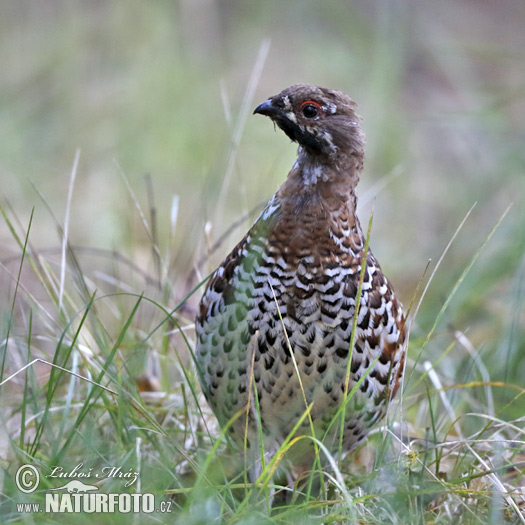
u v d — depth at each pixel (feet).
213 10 63.26
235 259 24.93
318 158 25.03
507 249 39.55
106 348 28.43
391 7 63.87
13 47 57.98
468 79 59.41
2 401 28.04
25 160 50.75
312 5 65.62
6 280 40.01
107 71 57.21
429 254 44.19
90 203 46.96
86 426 26.00
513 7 67.26
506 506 24.73
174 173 50.90
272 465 23.24
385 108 54.54
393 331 25.29
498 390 33.01
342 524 23.52
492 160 50.65
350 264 24.44
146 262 42.50
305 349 24.17
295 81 59.77
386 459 28.14
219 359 25.02
